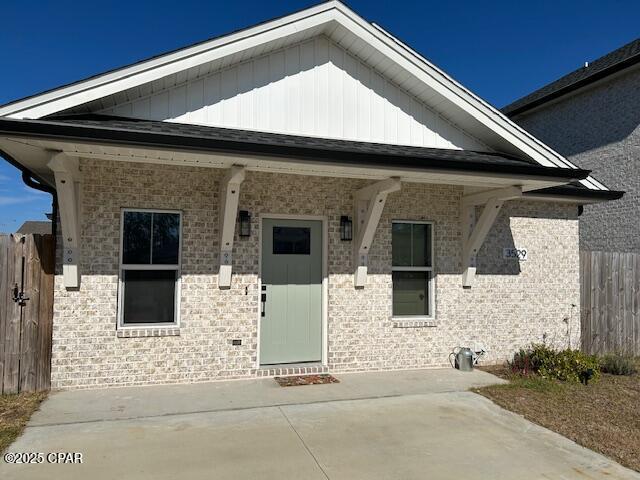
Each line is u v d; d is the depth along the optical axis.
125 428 4.88
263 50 6.59
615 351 9.28
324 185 7.45
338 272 7.49
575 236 9.02
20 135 4.57
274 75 6.75
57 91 5.15
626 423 5.51
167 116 6.21
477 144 7.64
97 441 4.53
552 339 8.73
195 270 6.75
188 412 5.40
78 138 4.73
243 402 5.79
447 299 8.08
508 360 8.37
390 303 7.74
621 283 9.53
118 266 6.43
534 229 8.75
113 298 6.39
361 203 7.43
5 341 6.00
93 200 6.35
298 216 7.32
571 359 7.47
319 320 7.53
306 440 4.65
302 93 6.86
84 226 6.31
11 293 6.05
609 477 4.09
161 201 6.63
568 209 9.01
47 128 4.61
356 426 5.06
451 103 7.11
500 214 8.56
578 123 13.47
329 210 7.46
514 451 4.55
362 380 6.98
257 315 7.00
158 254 6.66
